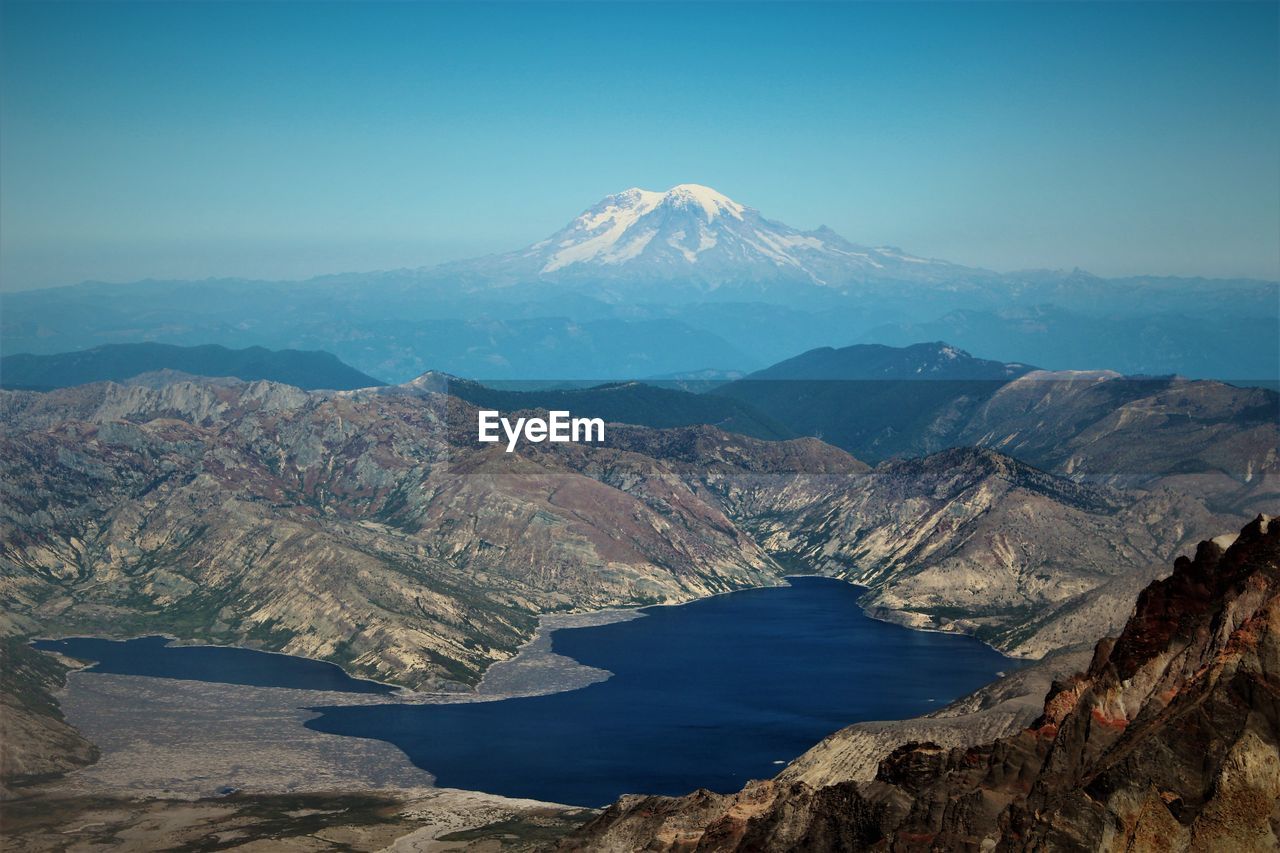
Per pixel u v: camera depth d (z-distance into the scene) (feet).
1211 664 360.89
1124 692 405.39
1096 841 339.36
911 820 446.60
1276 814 322.34
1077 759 394.52
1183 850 326.85
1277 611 356.18
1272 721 336.29
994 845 388.98
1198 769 337.93
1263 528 450.30
